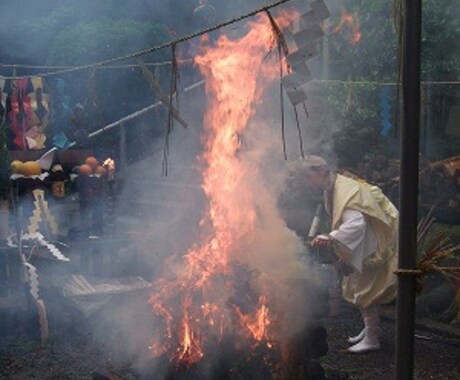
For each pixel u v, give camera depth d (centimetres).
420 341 580
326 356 542
